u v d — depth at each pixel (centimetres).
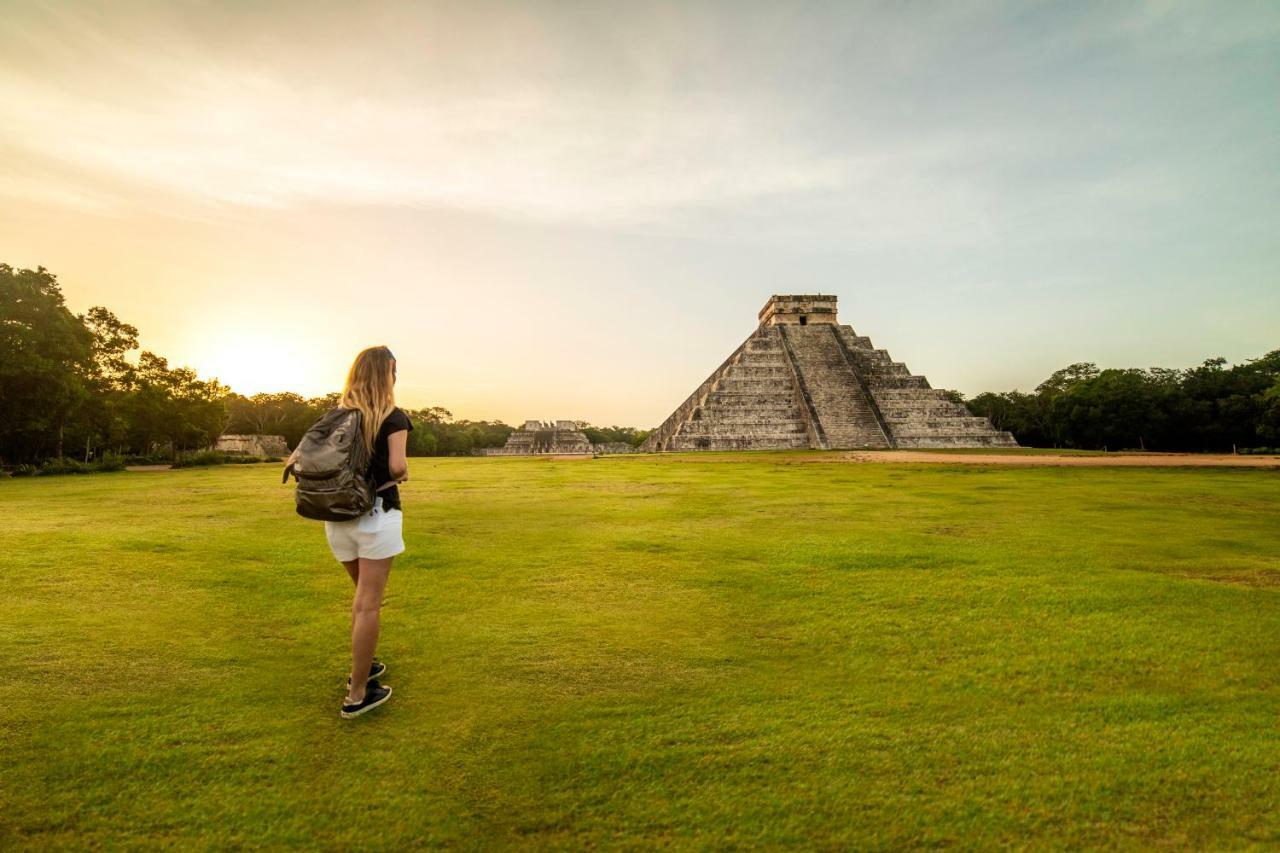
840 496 1661
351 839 314
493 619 636
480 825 324
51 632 593
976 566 831
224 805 338
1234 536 1041
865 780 357
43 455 4422
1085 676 489
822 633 591
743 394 6372
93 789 350
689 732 411
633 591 733
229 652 549
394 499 470
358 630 437
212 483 2364
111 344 4241
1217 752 379
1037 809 330
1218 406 6594
